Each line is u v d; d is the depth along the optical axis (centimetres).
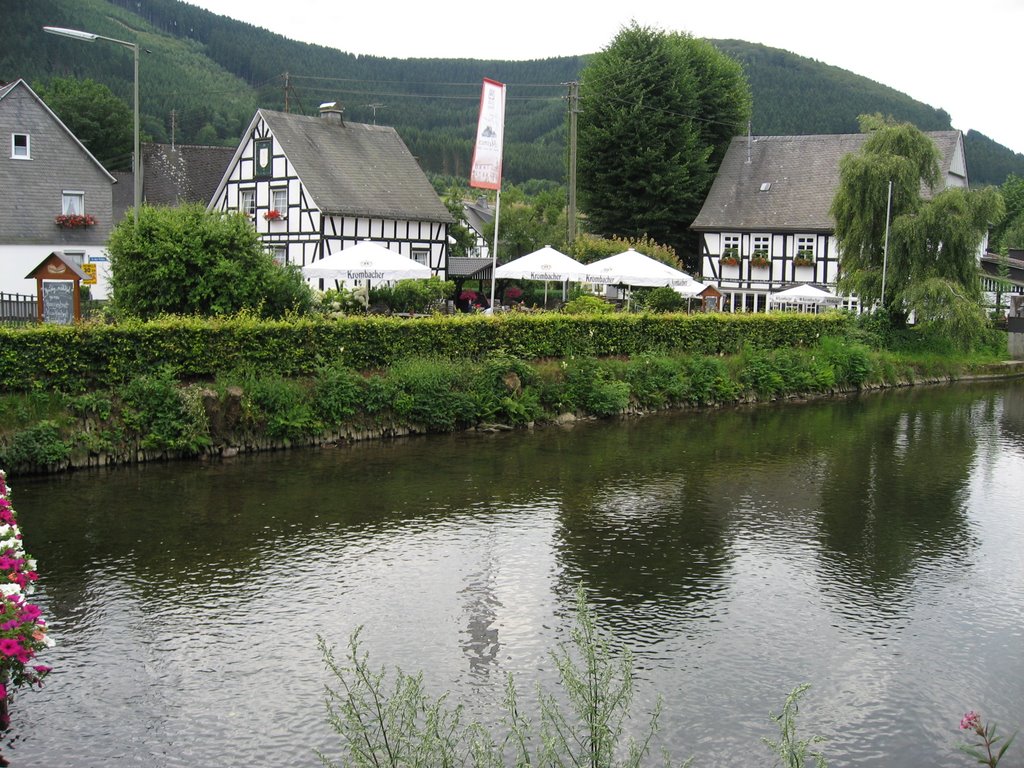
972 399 3203
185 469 1808
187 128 10619
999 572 1310
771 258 4909
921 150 3862
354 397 2119
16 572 800
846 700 935
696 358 2930
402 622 1096
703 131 5469
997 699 945
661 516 1559
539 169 13538
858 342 3541
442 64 16700
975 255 3766
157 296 2244
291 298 2383
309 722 873
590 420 2523
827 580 1266
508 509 1577
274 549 1344
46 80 9931
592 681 686
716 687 952
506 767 777
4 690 740
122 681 945
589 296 3316
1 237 3850
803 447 2205
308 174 4091
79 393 1844
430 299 3744
